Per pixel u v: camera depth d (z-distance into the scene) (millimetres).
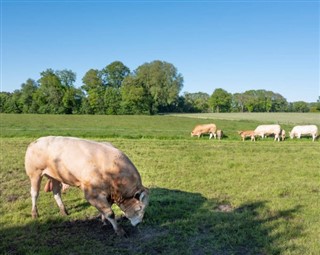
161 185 10984
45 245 6336
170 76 99062
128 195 6723
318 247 6305
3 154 16547
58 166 6930
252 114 89250
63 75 97812
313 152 19953
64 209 8047
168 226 7316
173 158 16406
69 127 43188
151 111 93438
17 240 6535
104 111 88875
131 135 31281
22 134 30031
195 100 120250
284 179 12109
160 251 6215
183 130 41656
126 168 6707
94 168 6570
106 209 6656
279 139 33875
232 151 19828
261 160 16312
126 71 111625
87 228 7230
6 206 8555
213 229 7172
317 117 75688
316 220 7781
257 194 9953
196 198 9477
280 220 7711
